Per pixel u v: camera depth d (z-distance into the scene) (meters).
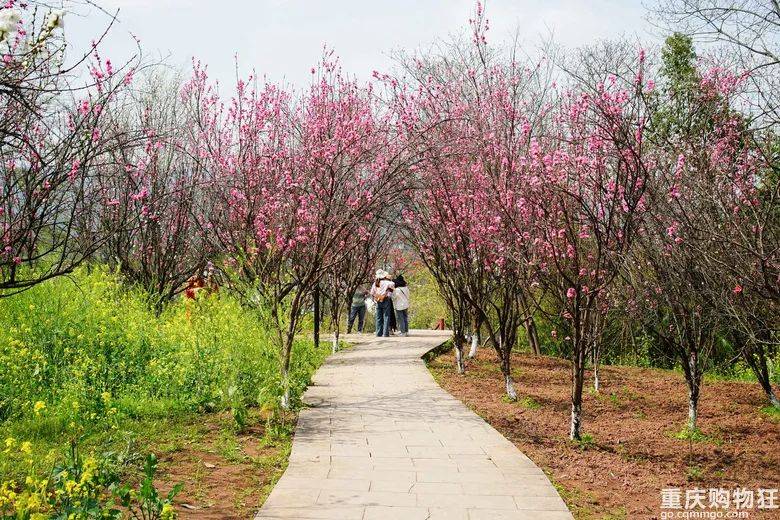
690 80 10.01
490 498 5.64
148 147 11.93
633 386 12.02
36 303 9.55
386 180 9.98
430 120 11.84
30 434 7.09
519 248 9.23
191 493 5.64
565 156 7.95
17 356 8.34
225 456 6.79
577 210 8.38
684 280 7.94
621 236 8.10
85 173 7.02
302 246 10.29
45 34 4.67
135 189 12.06
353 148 10.48
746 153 8.32
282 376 9.41
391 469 6.43
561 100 11.41
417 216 12.84
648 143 8.54
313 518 5.10
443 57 12.95
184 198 11.91
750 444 8.19
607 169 8.28
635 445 8.12
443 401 9.79
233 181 10.55
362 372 12.41
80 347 9.20
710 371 14.01
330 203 9.65
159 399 8.74
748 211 7.68
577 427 8.16
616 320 13.18
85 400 7.84
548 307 15.98
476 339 14.99
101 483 4.62
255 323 10.52
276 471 6.41
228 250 10.70
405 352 15.07
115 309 10.85
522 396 10.95
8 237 6.30
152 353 9.88
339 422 8.42
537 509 5.40
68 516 4.10
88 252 5.91
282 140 11.43
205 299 12.81
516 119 11.27
